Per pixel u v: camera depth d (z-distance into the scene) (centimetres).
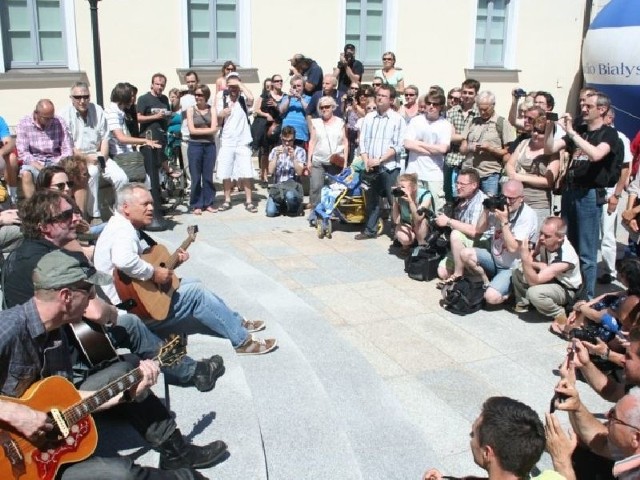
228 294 599
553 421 319
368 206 851
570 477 308
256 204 1012
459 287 627
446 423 444
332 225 915
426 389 487
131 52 1136
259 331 524
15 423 246
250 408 384
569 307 595
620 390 363
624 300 445
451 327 596
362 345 555
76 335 312
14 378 267
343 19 1291
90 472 268
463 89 881
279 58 1259
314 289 679
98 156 751
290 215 959
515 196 598
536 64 1520
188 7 1176
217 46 1219
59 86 1098
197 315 463
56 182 507
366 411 438
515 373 514
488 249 645
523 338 575
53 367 283
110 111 828
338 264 758
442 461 400
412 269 711
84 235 533
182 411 378
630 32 1266
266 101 1093
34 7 1071
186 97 1053
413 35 1368
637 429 273
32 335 265
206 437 353
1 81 1057
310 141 926
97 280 277
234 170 963
